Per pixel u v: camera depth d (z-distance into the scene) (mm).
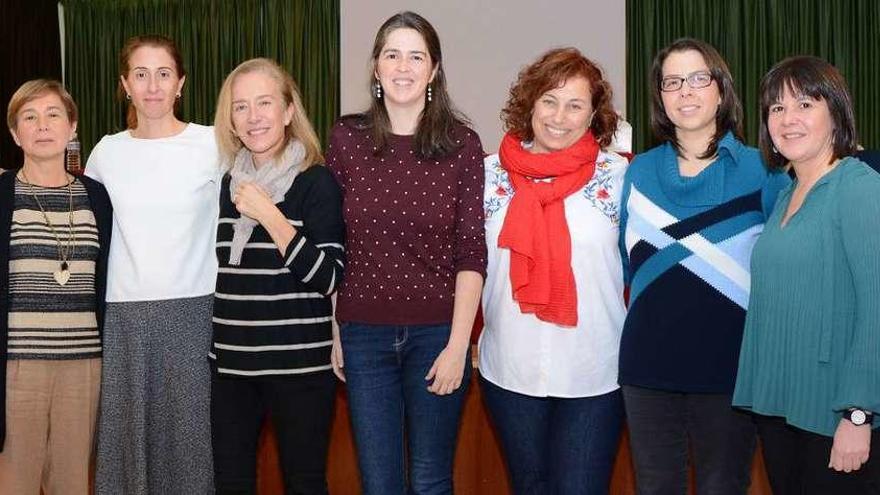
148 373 2367
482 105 6406
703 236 1976
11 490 2326
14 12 6438
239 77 2199
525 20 6332
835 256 1755
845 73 6371
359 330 2088
